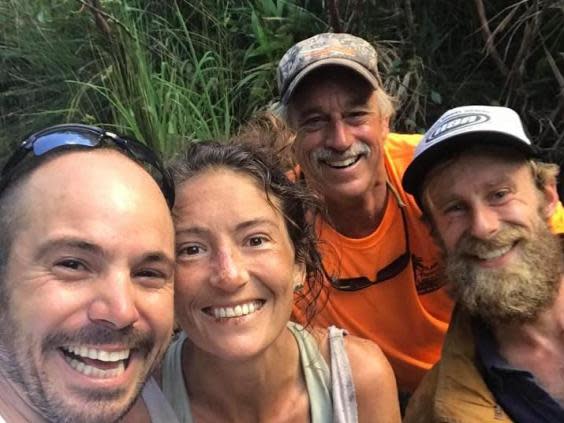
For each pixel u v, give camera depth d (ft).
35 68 5.10
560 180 3.25
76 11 4.64
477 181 2.17
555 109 3.64
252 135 1.98
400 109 3.93
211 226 1.72
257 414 1.95
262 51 4.14
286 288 1.81
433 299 2.90
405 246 2.83
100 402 1.35
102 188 1.34
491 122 2.16
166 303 1.43
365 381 1.99
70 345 1.30
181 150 1.92
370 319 2.93
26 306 1.29
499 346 2.19
